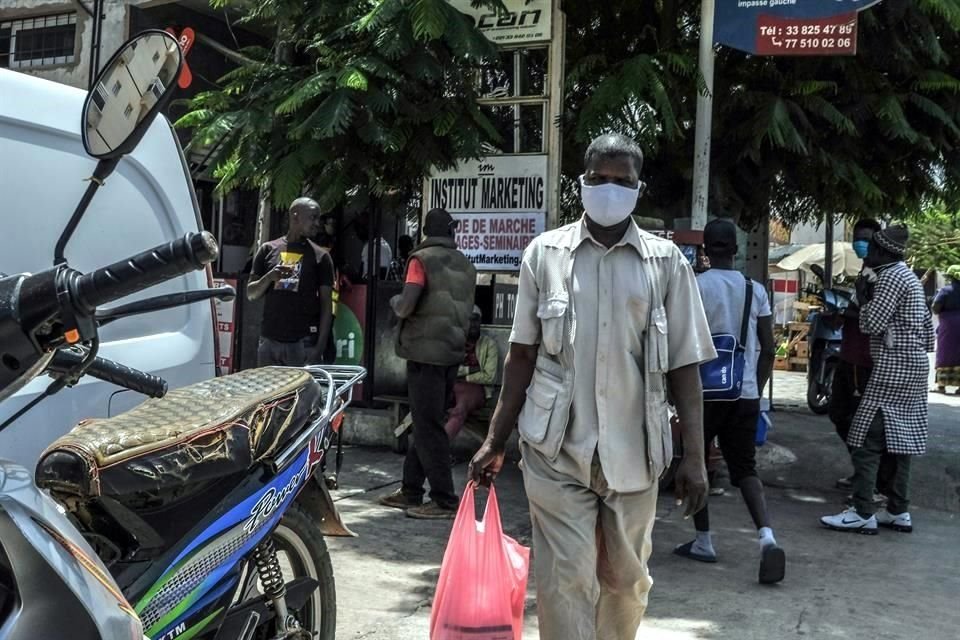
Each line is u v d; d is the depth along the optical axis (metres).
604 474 2.86
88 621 1.61
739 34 6.46
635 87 6.38
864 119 7.45
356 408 7.83
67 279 1.51
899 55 7.29
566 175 8.48
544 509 2.94
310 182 6.56
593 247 2.95
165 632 2.46
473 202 7.19
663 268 2.96
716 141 7.78
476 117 6.51
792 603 4.52
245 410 2.64
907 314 5.73
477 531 2.95
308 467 2.91
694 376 2.99
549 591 2.91
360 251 9.02
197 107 7.16
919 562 5.30
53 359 1.70
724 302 4.80
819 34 6.29
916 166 8.19
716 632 4.12
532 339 3.01
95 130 1.98
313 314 6.20
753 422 4.88
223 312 7.94
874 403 5.84
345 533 3.29
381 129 6.03
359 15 6.39
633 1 8.00
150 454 2.37
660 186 8.50
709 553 5.14
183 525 2.52
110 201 3.14
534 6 6.89
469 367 6.75
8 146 2.79
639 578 3.04
